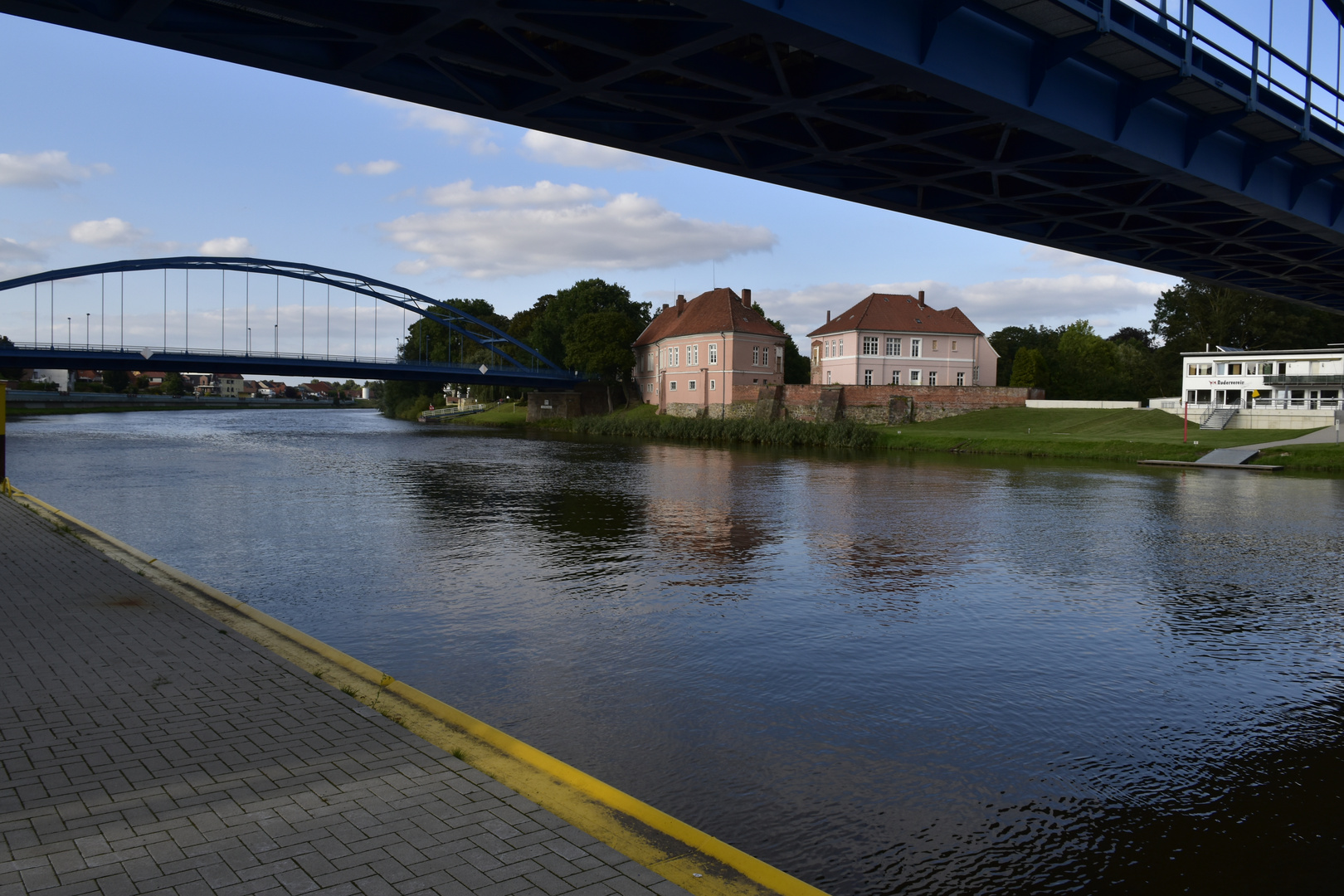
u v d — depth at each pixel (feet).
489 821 15.94
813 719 27.96
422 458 144.46
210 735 19.79
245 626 30.35
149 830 15.01
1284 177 70.18
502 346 348.79
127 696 22.41
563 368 308.60
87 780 17.12
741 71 44.47
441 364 262.06
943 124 51.65
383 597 43.62
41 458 132.57
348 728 20.58
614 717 27.71
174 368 228.63
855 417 219.82
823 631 38.42
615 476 112.57
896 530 67.97
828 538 63.62
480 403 390.42
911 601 44.75
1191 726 28.19
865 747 25.81
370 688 23.80
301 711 21.61
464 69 44.52
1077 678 32.76
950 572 52.13
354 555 55.06
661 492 93.56
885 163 57.52
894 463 137.90
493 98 45.85
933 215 70.28
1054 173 62.95
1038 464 137.80
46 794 16.42
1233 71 56.95
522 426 286.87
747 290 262.26
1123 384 276.21
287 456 144.05
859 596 45.57
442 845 14.85
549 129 49.42
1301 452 134.41
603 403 297.33
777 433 195.00
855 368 240.32
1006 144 57.82
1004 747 26.18
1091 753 25.88
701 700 29.43
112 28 34.27
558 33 36.45
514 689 30.14
